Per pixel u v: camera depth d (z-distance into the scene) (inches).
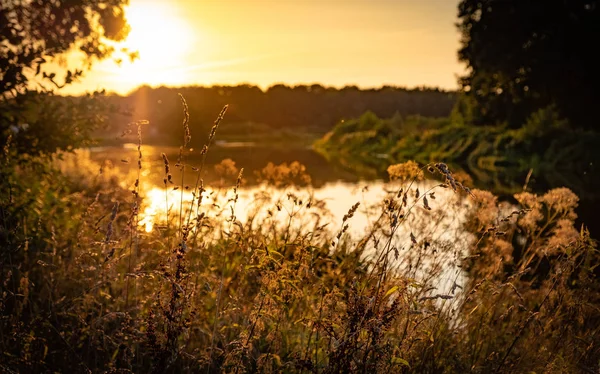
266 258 126.2
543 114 1349.7
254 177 641.6
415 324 131.3
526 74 1368.1
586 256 158.6
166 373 135.6
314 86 3223.4
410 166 153.2
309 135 2839.6
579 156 1171.9
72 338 136.0
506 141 1352.1
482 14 1392.7
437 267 150.1
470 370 141.9
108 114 268.2
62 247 185.5
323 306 129.6
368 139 1891.0
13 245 147.3
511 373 145.2
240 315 144.4
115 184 238.7
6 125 253.8
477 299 165.0
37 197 234.1
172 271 120.7
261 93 2955.2
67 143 259.4
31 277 166.2
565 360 147.3
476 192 174.1
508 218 146.0
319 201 157.8
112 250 134.7
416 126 1932.8
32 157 261.4
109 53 279.4
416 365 136.2
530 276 212.7
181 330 121.8
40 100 254.4
